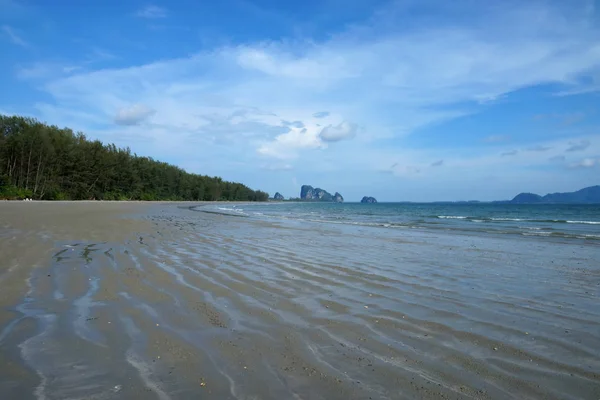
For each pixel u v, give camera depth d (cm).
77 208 3094
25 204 3359
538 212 5603
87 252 871
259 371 308
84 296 516
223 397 264
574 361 347
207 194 12206
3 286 552
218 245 1111
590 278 741
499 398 277
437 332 421
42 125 5441
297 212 5056
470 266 862
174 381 286
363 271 775
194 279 646
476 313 499
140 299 512
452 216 4072
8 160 4800
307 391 278
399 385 292
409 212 5559
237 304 508
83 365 309
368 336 401
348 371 314
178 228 1630
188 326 413
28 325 399
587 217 3950
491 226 2355
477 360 346
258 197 18488
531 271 811
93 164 6303
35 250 866
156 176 8731
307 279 685
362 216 3884
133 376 292
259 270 753
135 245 1023
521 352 367
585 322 467
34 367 302
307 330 414
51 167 5366
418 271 789
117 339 368
